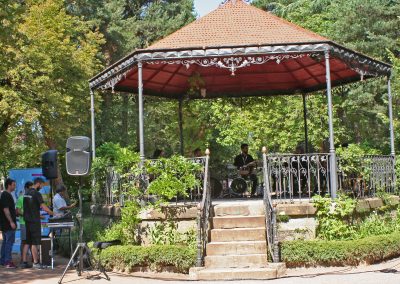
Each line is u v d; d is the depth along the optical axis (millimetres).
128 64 13211
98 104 26406
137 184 12445
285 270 10844
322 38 13547
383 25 26109
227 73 17125
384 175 14102
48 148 27562
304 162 14562
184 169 12141
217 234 11477
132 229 12445
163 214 12086
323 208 11859
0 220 13711
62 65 24359
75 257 12695
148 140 36062
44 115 23031
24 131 25859
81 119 26625
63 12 25688
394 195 14328
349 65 13406
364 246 11297
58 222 13250
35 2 24969
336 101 27109
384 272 10656
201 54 12734
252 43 12805
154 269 11492
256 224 11719
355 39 26875
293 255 11141
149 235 12219
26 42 21797
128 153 12867
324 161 13617
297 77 17625
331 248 11133
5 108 21000
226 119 31219
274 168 12516
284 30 13727
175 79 17281
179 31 14203
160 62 12914
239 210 12148
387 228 13062
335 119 26922
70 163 11273
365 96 25328
